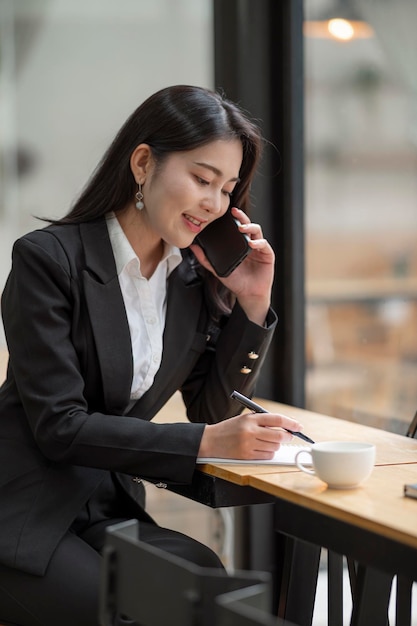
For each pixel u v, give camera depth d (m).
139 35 5.77
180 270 2.63
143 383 2.47
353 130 3.65
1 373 3.46
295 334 3.93
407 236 3.43
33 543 2.23
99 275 2.39
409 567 1.64
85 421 2.25
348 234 3.70
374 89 3.56
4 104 5.62
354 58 3.63
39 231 2.43
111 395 2.40
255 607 1.37
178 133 2.38
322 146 3.79
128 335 2.41
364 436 2.62
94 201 2.49
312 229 3.86
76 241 2.43
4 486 2.31
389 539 1.69
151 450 2.21
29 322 2.31
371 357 3.63
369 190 3.58
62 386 2.29
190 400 2.76
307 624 2.39
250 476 2.06
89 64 5.73
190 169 2.39
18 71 5.65
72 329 2.37
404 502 1.84
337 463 1.92
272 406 3.36
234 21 3.85
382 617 1.97
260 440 2.19
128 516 2.52
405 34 3.41
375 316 3.60
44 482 2.32
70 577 2.20
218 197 2.43
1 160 5.64
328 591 2.45
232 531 4.05
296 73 3.84
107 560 1.57
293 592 2.36
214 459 2.19
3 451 2.35
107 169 2.49
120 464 2.23
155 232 2.50
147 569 1.49
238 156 2.45
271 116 3.89
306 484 1.99
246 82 3.84
